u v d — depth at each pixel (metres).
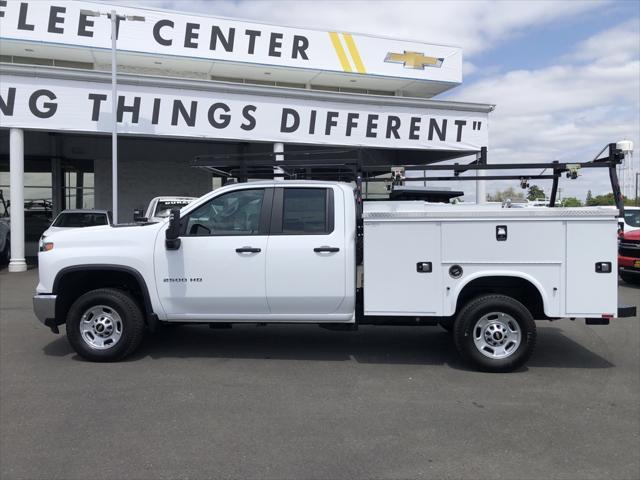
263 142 17.97
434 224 5.94
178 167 26.00
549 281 5.85
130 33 20.48
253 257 6.05
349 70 23.42
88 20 20.11
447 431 4.41
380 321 6.23
